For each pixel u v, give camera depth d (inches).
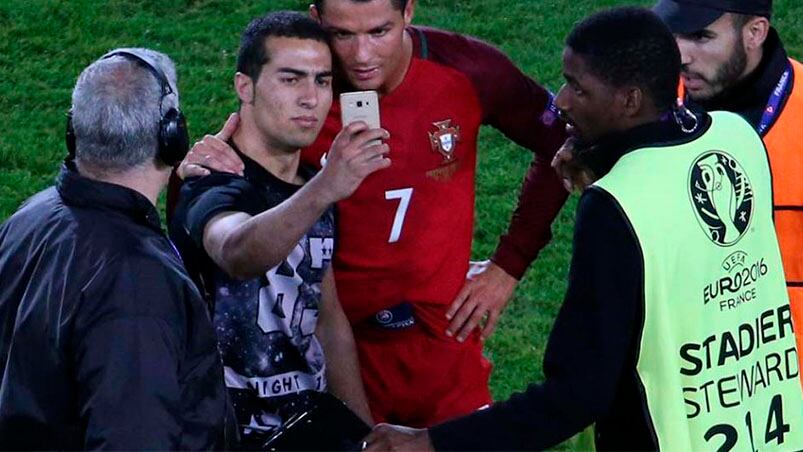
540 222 684.1
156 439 450.0
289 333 577.0
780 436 544.4
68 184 482.0
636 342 505.4
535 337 972.6
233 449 504.1
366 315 661.3
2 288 488.7
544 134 673.0
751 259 528.4
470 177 667.4
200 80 1301.7
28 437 471.2
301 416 563.5
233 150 573.3
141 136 475.5
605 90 511.5
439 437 522.3
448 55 645.9
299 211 509.0
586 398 498.3
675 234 501.4
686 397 517.7
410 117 639.1
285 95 563.5
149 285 465.1
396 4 597.0
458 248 665.6
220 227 534.0
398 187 641.6
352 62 601.3
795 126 621.3
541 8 1443.2
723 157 522.3
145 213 482.9
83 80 480.7
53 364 465.7
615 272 495.2
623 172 506.3
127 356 454.0
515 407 511.5
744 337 528.7
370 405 676.1
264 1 1440.7
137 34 1373.0
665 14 623.2
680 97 635.5
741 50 619.5
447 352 671.8
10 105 1256.8
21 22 1369.3
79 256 468.8
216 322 563.8
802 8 1459.2
